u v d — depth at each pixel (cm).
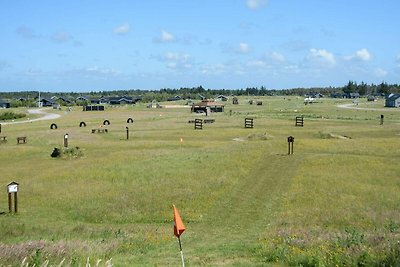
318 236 2094
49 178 4300
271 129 8900
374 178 4072
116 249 1973
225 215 3055
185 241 2303
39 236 2417
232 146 6272
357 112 14425
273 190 3719
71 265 1409
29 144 6919
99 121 11812
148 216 3062
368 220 2770
